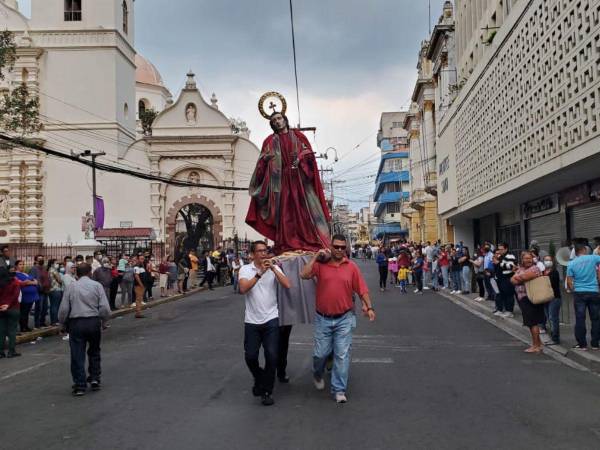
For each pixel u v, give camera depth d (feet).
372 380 27.20
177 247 128.36
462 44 91.91
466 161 81.56
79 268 26.53
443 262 79.05
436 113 125.49
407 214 189.78
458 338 39.55
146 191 122.01
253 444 18.48
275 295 23.95
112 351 37.96
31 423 21.58
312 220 26.45
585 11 39.09
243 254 102.12
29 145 55.72
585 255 32.91
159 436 19.52
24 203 118.93
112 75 121.19
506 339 39.06
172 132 124.36
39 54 119.75
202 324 49.96
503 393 24.53
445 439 18.67
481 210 85.10
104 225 120.67
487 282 60.23
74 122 120.37
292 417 21.40
